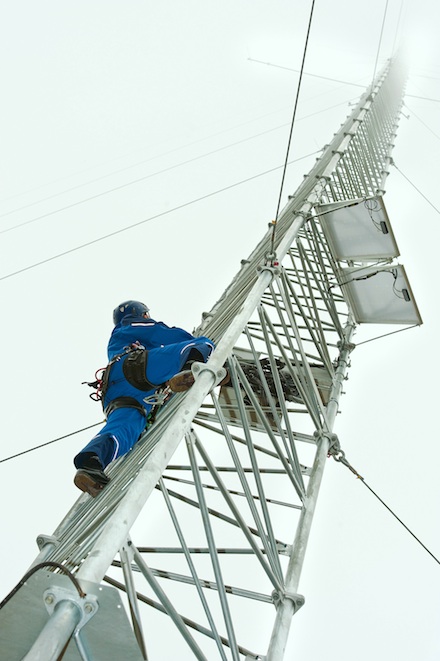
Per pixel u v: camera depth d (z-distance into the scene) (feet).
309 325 32.58
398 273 37.35
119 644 11.96
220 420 20.92
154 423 20.68
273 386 31.35
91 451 18.24
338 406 32.55
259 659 19.66
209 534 17.71
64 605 10.62
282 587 21.16
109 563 11.75
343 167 44.88
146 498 13.46
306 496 25.68
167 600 15.19
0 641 11.85
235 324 21.44
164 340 21.74
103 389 20.77
